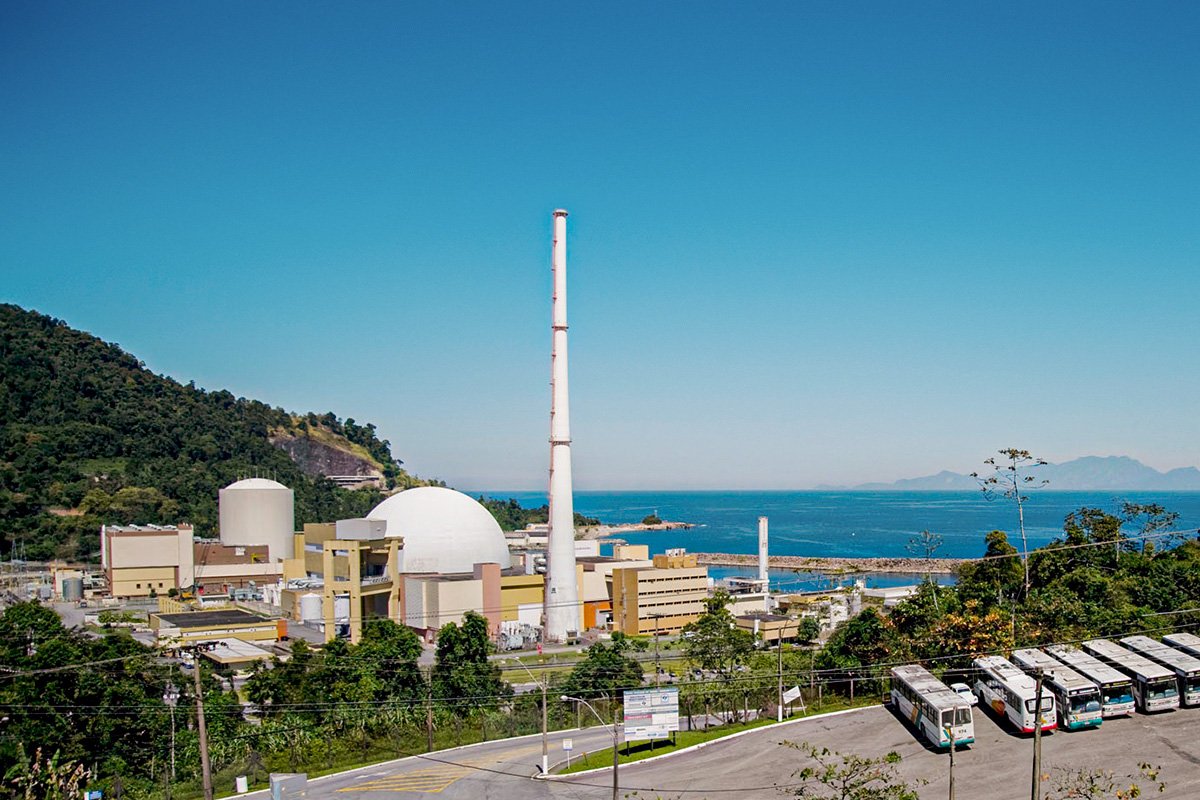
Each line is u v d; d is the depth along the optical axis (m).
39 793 88.62
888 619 120.69
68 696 101.62
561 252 192.50
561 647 191.25
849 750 84.62
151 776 98.44
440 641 129.62
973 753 80.44
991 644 104.06
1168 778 72.31
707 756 89.06
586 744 103.88
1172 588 139.25
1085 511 173.12
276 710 111.81
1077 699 84.94
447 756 102.50
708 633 123.94
